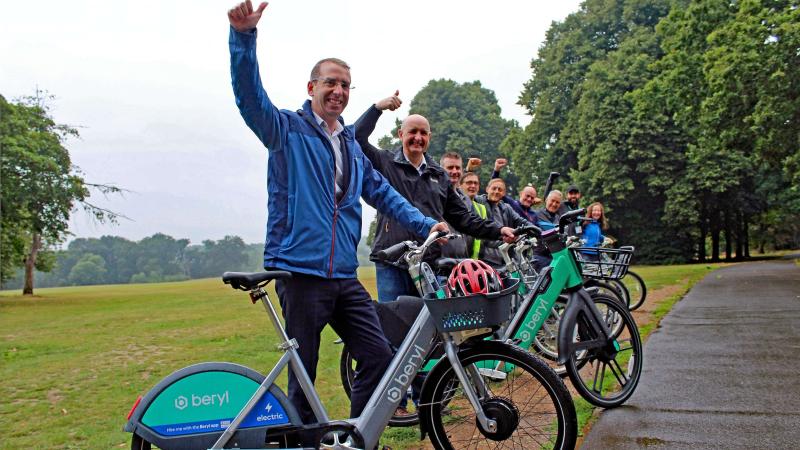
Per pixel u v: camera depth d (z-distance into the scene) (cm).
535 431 318
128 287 4872
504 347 314
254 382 295
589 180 3588
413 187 453
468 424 333
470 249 593
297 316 317
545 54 4516
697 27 2116
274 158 323
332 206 326
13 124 2611
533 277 509
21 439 442
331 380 583
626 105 3478
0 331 1222
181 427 288
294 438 295
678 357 578
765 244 5953
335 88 330
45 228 2894
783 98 1738
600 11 4241
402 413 425
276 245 318
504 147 4588
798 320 775
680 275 1873
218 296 2244
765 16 1750
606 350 448
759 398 433
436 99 5509
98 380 648
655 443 353
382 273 445
